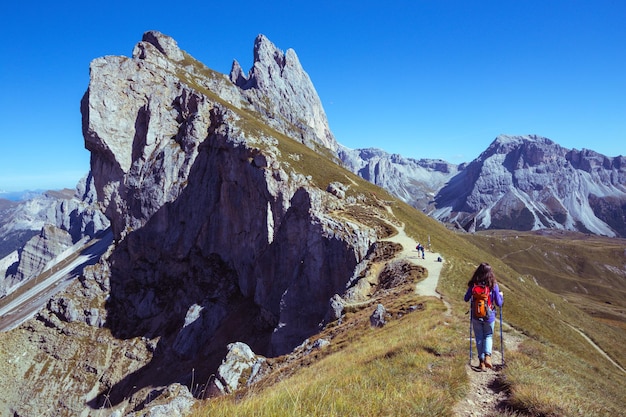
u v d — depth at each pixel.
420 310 27.80
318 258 66.12
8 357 93.88
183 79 145.62
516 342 18.20
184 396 21.70
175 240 108.88
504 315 41.12
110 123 118.81
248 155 96.31
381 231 73.62
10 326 150.50
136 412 21.72
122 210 120.69
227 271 99.62
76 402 83.88
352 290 50.41
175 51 183.50
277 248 80.88
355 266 63.50
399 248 61.12
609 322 128.25
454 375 11.09
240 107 179.12
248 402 9.16
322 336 35.88
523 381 10.48
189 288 100.94
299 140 199.62
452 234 104.44
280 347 64.38
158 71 128.62
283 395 9.41
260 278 83.06
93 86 116.81
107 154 121.31
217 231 104.00
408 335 18.42
